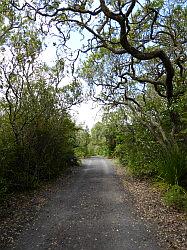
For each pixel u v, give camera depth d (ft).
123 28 42.80
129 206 37.96
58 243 24.97
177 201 36.78
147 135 59.77
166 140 50.29
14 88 50.42
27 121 52.85
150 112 58.18
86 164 115.44
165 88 55.57
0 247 24.35
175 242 24.85
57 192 49.37
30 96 53.93
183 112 47.09
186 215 33.06
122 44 44.73
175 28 56.08
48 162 63.41
